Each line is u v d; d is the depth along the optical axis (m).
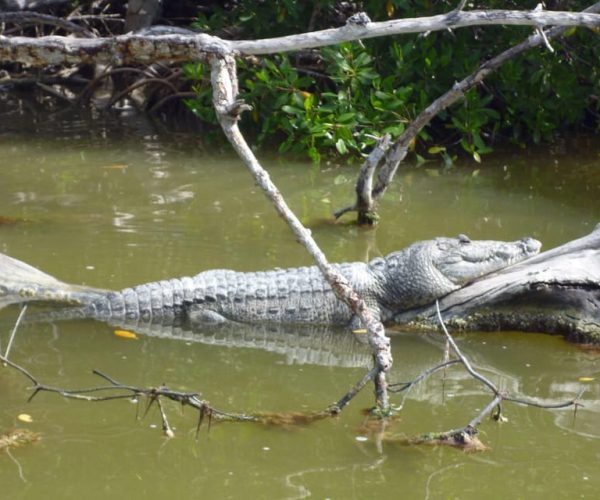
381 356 8.00
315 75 18.17
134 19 19.89
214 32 18.59
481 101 16.28
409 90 15.93
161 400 8.32
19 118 19.53
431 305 10.48
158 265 11.42
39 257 11.59
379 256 11.94
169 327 10.22
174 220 13.16
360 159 16.53
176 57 8.51
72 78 21.69
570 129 18.88
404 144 12.87
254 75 17.34
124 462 7.23
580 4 17.00
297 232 8.12
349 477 7.07
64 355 9.28
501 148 17.53
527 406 8.39
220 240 12.37
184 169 15.79
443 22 8.98
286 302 10.43
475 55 16.84
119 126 18.94
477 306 10.27
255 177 8.12
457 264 10.50
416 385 8.85
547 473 7.17
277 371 9.11
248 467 7.19
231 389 8.62
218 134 17.67
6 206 13.58
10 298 10.52
